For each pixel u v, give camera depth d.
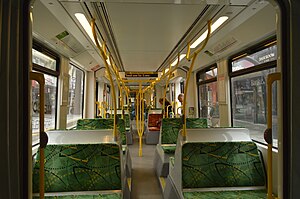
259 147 2.72
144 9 2.17
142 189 3.53
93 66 5.21
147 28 2.76
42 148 1.11
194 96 5.72
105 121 4.21
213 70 4.60
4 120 0.89
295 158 1.05
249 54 3.13
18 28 0.94
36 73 1.04
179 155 2.53
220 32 2.75
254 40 2.73
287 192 1.08
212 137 2.75
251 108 3.20
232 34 2.81
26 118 0.96
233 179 2.40
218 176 2.39
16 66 0.93
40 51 2.99
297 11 1.06
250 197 2.18
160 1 1.41
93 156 2.35
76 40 3.16
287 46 1.08
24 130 0.96
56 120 3.67
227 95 3.76
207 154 2.46
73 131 2.78
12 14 0.93
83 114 5.46
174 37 3.14
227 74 3.76
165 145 4.16
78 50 3.71
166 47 3.76
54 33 2.66
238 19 2.28
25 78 0.96
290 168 1.06
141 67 6.18
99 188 2.26
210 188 2.37
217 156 2.46
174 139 4.27
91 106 5.59
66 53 3.62
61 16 2.21
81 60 4.34
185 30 2.82
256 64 2.99
